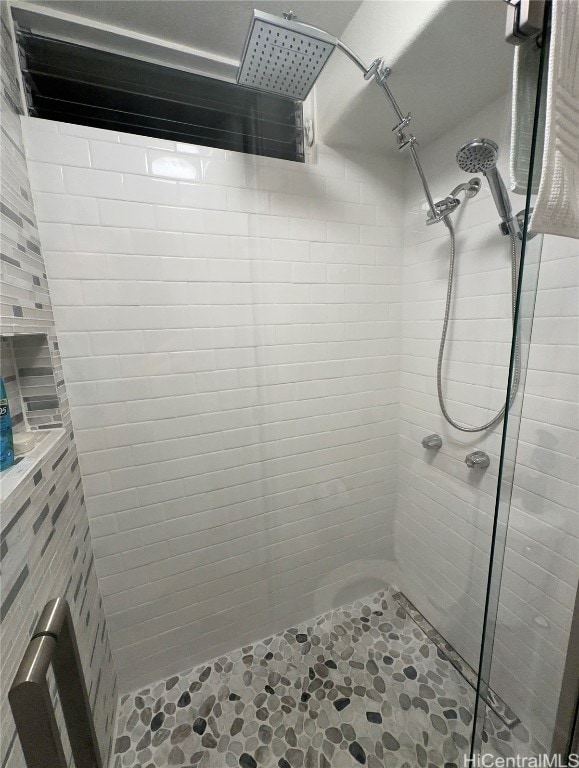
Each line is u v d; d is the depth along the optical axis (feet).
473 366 3.81
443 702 3.74
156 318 3.50
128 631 3.87
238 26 3.23
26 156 2.87
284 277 4.01
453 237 3.84
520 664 3.27
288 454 4.42
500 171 2.95
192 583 4.12
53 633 1.72
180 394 3.73
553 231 2.08
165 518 3.86
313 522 4.74
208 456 3.97
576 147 1.94
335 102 3.63
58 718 2.25
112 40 3.22
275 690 3.93
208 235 3.59
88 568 3.29
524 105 2.16
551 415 2.93
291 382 4.28
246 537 4.34
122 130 3.33
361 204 4.29
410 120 3.53
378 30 3.02
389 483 5.21
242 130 3.72
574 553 2.81
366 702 3.76
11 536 1.83
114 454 3.53
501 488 2.98
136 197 3.26
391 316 4.73
